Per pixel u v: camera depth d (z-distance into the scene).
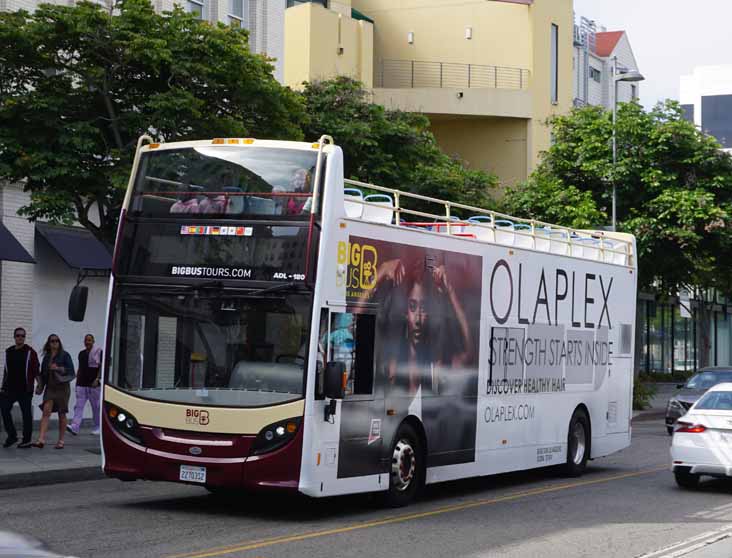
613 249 20.92
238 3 32.38
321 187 12.83
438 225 16.12
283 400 12.41
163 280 13.07
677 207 34.97
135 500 14.66
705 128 73.19
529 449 17.50
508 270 16.91
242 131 20.31
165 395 12.85
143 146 13.63
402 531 12.46
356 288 13.27
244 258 12.81
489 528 12.95
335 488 12.87
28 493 15.53
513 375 16.98
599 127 36.62
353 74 44.50
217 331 12.77
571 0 52.38
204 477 12.55
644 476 19.56
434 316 14.93
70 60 19.94
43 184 19.20
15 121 19.14
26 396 20.20
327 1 47.25
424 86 51.12
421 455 14.75
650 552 11.59
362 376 13.39
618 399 20.84
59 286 26.02
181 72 19.36
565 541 12.20
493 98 48.44
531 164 49.12
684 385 30.42
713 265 38.00
